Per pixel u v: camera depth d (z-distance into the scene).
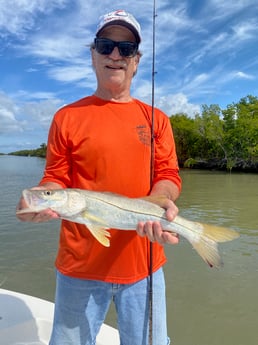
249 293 2.13
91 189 0.83
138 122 0.87
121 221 0.80
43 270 2.54
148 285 0.83
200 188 7.59
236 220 4.14
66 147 0.84
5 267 2.60
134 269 0.82
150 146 0.87
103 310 0.84
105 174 0.82
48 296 2.14
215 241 0.82
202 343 1.66
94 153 0.82
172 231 0.82
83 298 0.81
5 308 1.21
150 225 0.75
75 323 0.82
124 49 0.86
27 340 1.13
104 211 0.80
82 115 0.85
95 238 0.81
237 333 1.73
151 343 0.82
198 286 2.24
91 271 0.81
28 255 2.84
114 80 0.85
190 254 2.79
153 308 0.83
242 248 2.95
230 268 2.51
